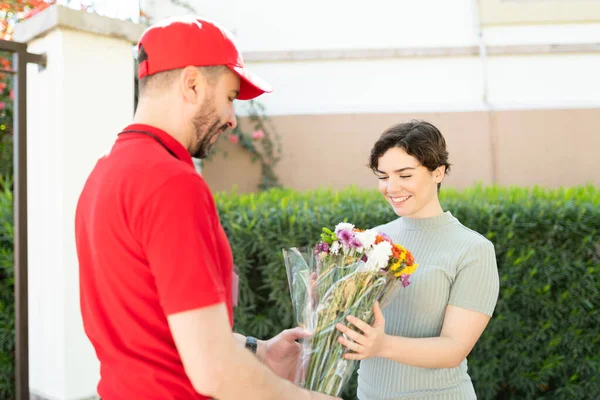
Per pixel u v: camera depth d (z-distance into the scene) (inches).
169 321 45.1
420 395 71.0
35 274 114.5
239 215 138.6
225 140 214.2
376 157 75.9
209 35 51.9
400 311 73.6
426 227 75.8
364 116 213.2
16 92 107.8
